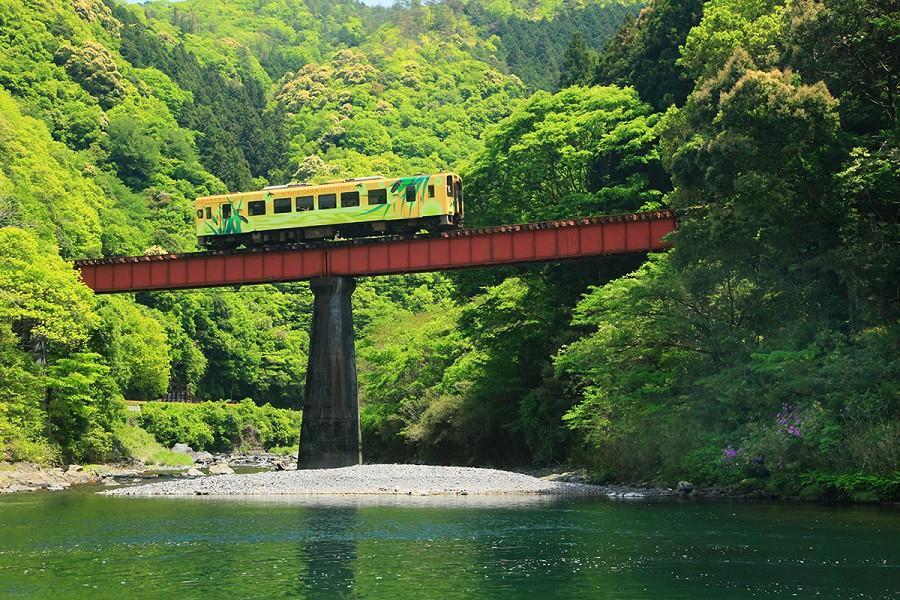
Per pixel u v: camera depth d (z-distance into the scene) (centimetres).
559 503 4712
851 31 5438
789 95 5241
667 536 3456
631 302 5503
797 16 5709
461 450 8269
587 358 5772
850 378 4534
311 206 7481
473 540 3447
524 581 2709
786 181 5325
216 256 7781
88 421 8412
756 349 5116
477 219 9631
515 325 7925
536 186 9394
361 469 6284
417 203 7256
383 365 9769
